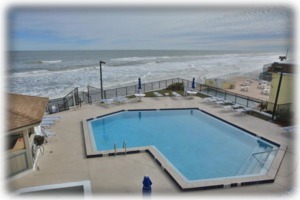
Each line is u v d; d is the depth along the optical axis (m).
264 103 17.05
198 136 13.88
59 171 9.10
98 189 7.92
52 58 82.06
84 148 11.12
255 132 13.12
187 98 20.92
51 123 13.40
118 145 12.63
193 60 85.19
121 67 59.44
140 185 8.16
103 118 16.38
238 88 26.42
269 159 10.38
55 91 33.53
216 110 17.47
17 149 8.68
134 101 20.00
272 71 17.17
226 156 11.45
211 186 7.95
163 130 14.79
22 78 42.66
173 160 11.07
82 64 64.94
